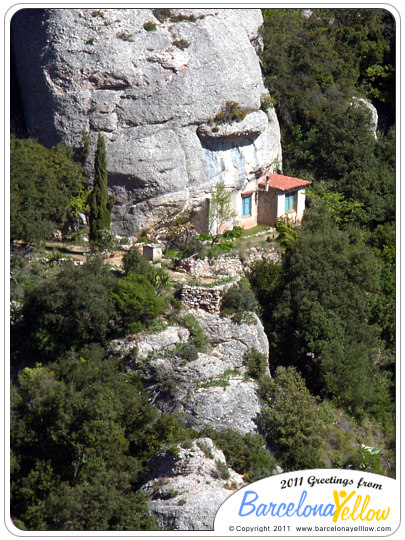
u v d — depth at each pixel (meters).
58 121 50.03
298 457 40.31
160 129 50.12
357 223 58.78
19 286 43.06
